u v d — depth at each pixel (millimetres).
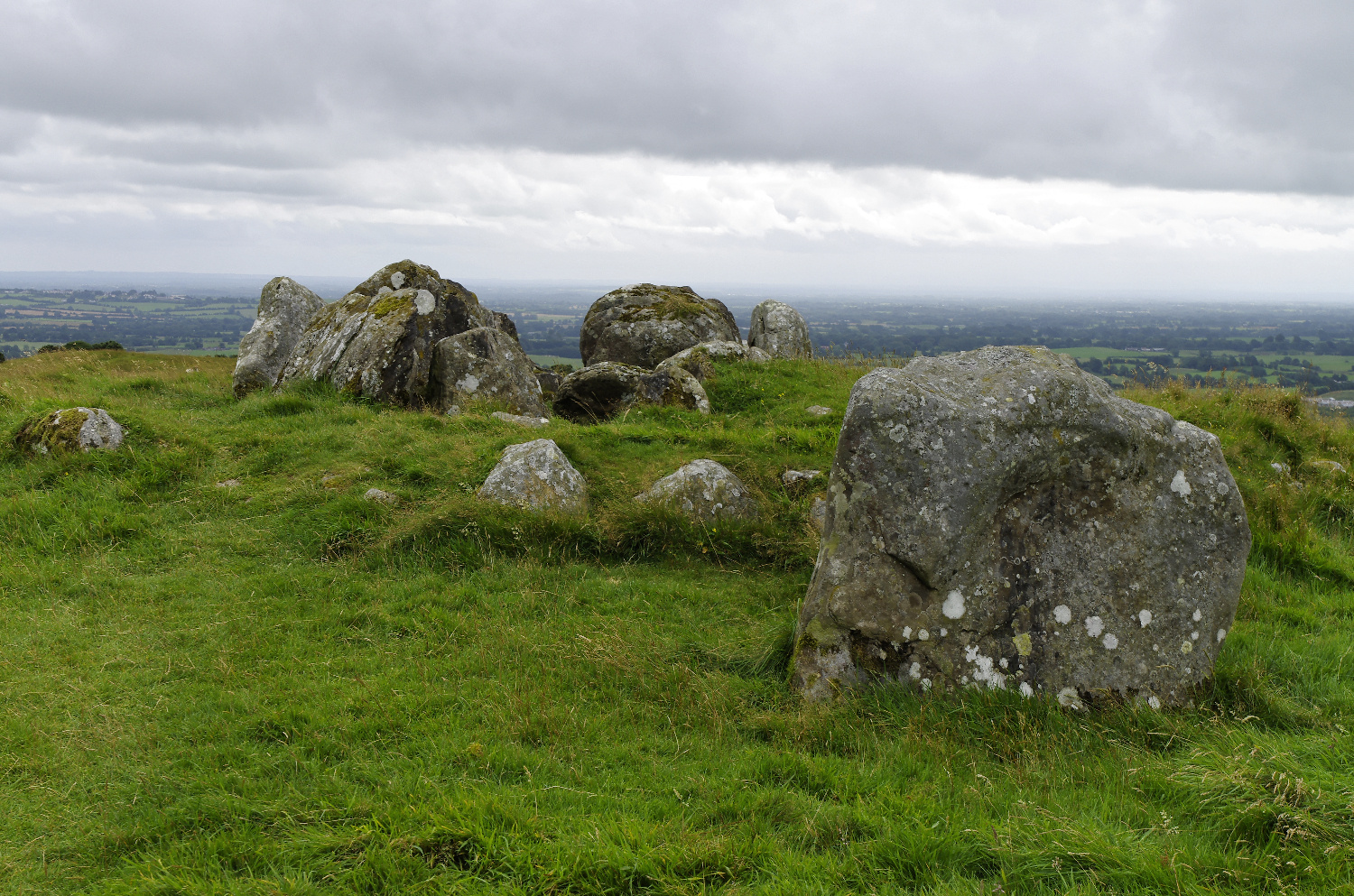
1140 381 16844
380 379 13875
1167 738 5402
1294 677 6406
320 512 9094
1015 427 5879
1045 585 5914
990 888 3787
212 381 18766
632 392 15398
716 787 4746
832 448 11484
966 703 5656
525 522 8867
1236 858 3889
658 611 7695
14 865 4004
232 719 5398
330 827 4254
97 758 4945
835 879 3898
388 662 6414
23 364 22641
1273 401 14422
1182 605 6004
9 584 7555
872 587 5895
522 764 4934
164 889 3779
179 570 8031
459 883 3785
